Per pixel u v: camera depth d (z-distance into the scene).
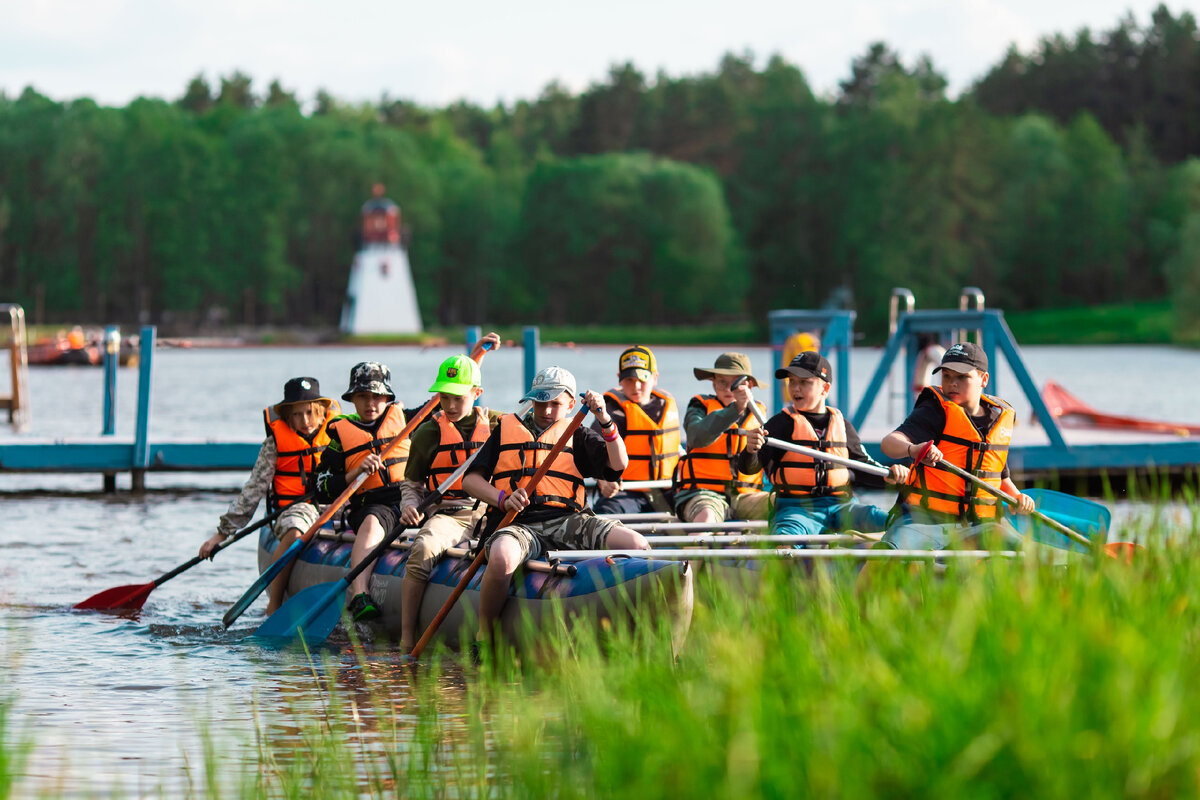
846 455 11.80
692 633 8.70
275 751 7.87
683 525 11.81
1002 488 10.70
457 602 11.09
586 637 8.57
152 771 7.45
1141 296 148.62
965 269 136.00
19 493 23.53
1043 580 7.16
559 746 7.06
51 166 148.50
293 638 11.56
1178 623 6.48
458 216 158.38
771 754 5.48
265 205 148.88
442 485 11.48
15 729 8.39
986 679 5.62
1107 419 28.48
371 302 133.50
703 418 12.73
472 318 159.25
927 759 5.30
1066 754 5.12
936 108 140.12
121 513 20.80
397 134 164.88
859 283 135.75
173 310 147.38
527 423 11.02
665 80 198.38
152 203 146.50
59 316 147.50
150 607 13.23
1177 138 181.88
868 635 6.62
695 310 144.12
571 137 189.50
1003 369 78.75
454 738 8.02
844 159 141.62
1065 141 149.38
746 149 153.00
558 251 147.50
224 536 13.17
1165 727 5.21
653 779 5.68
